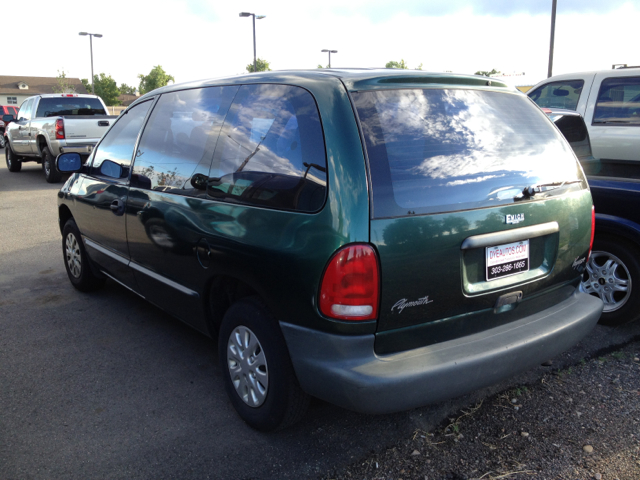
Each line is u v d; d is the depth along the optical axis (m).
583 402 3.12
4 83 78.00
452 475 2.51
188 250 3.08
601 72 7.32
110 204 3.97
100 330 4.16
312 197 2.38
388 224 2.26
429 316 2.42
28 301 4.80
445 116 2.61
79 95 14.09
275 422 2.67
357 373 2.26
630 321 4.05
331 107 2.43
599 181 4.02
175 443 2.76
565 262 2.93
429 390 2.32
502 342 2.54
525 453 2.67
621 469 2.54
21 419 2.96
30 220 8.39
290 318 2.45
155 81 69.62
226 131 2.99
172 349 3.84
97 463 2.60
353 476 2.51
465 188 2.48
